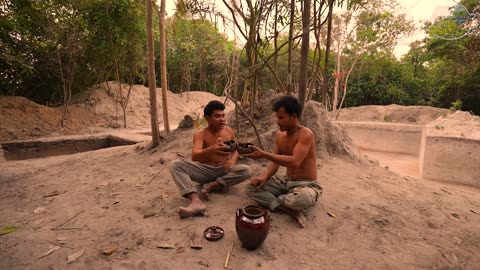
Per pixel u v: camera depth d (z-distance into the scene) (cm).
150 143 544
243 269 200
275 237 238
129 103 1230
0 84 1020
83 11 892
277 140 282
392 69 1567
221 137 299
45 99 1179
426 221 289
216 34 1509
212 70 1733
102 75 1200
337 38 1270
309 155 270
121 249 221
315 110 463
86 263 205
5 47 798
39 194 343
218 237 229
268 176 283
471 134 690
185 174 280
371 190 352
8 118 863
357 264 214
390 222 275
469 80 1155
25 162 520
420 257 228
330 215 278
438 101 1517
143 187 348
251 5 366
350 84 1633
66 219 273
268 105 482
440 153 662
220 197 305
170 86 1662
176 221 259
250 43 386
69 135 903
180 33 1391
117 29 941
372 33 1205
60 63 934
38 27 858
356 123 1136
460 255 236
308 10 332
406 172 772
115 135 899
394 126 1040
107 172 416
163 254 214
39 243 231
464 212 322
